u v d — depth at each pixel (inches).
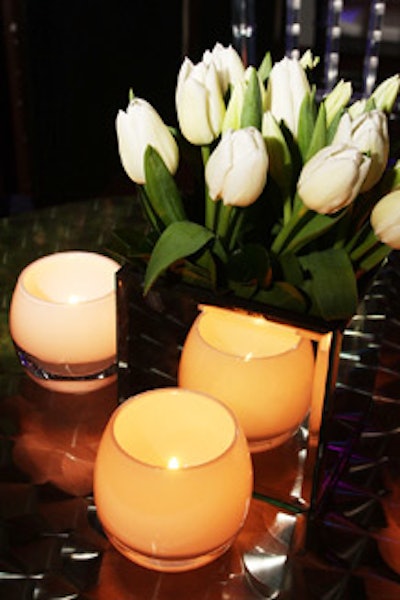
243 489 24.5
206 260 24.9
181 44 97.7
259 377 26.3
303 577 25.0
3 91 88.0
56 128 87.0
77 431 29.4
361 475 28.4
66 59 84.6
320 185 23.1
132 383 28.7
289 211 25.8
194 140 25.4
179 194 25.5
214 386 26.9
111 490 24.1
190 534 23.9
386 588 24.8
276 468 27.2
